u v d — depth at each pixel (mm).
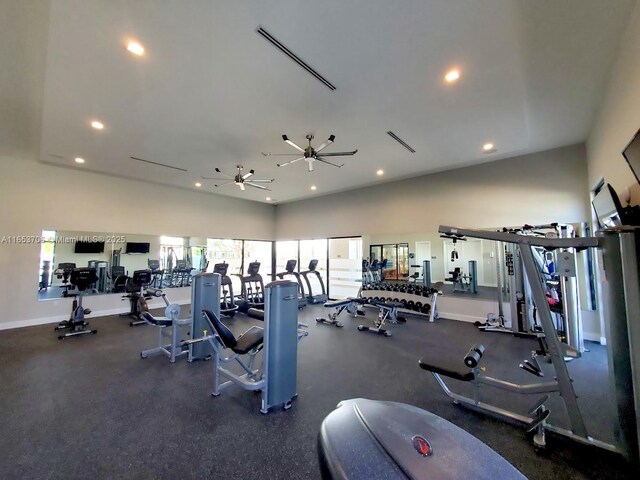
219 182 6980
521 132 4129
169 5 2006
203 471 1772
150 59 2574
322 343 4312
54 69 2707
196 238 7918
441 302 6059
